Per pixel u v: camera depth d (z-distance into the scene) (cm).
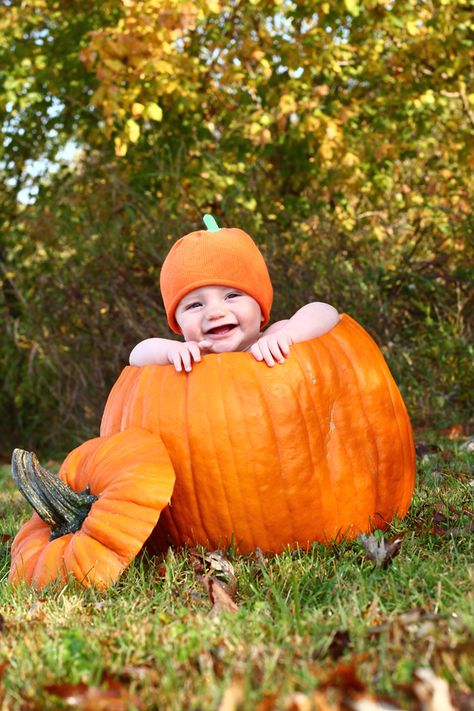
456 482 429
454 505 375
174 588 289
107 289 895
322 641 215
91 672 202
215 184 892
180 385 326
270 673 192
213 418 315
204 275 339
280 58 960
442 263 847
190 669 202
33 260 1039
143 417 329
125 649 220
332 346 334
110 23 966
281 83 940
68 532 311
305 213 939
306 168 988
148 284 900
